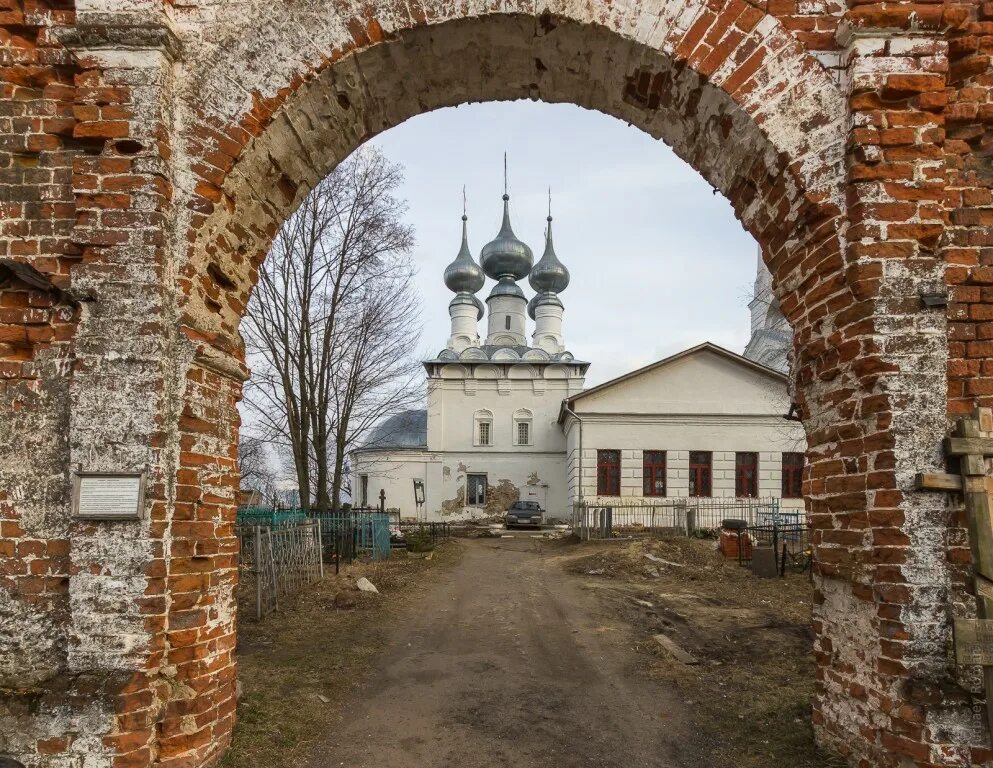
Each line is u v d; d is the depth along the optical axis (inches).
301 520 494.9
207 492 151.6
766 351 1061.1
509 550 753.0
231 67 155.2
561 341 1560.0
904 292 138.2
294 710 189.2
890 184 141.8
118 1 145.9
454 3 159.6
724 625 321.1
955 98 149.7
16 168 150.4
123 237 142.4
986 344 141.8
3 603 139.3
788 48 154.1
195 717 142.3
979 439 130.3
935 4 144.4
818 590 156.0
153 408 137.9
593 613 357.4
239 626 312.3
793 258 163.2
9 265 143.2
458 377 1326.3
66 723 129.0
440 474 1299.2
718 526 929.5
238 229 166.7
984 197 147.0
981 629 121.6
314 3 157.9
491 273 1648.6
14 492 141.7
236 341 170.7
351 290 680.4
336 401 709.9
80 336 139.5
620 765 160.9
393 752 167.5
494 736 178.4
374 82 172.9
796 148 151.8
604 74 177.3
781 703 193.5
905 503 131.8
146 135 144.8
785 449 1040.2
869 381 138.2
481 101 197.9
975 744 122.9
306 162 180.5
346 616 342.6
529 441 1307.8
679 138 186.2
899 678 129.0
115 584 134.3
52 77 152.5
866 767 136.5
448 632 310.5
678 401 1058.7
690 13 157.9
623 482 1043.9
